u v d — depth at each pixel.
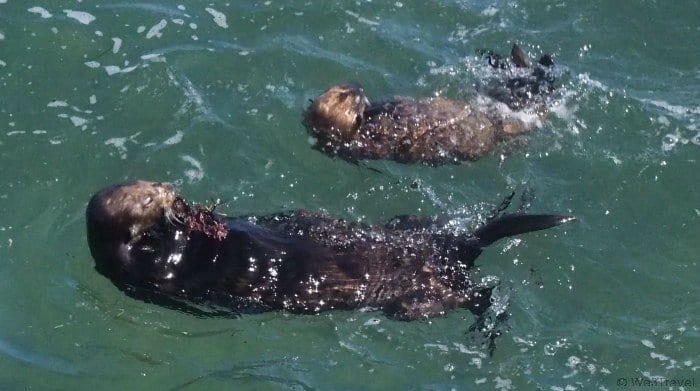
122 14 6.57
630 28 6.67
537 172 6.21
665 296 5.92
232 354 5.77
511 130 6.29
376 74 6.48
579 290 5.92
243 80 6.41
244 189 6.11
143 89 6.33
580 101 6.39
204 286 5.77
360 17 6.66
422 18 6.69
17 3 6.55
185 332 5.80
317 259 5.77
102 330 5.79
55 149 6.15
